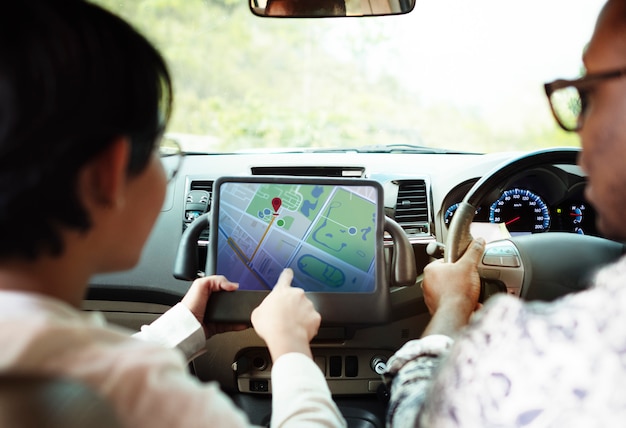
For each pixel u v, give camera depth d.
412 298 2.19
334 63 8.18
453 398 0.68
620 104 0.68
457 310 1.35
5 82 0.55
